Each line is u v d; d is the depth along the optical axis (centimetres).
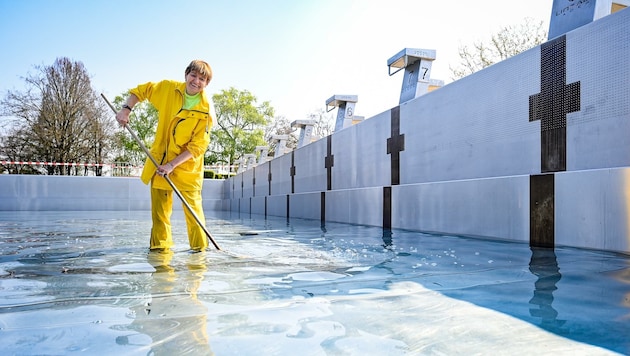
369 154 529
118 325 109
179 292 147
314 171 708
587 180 240
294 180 811
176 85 287
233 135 2977
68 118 2412
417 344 94
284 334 101
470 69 1468
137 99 293
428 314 118
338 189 615
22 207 1266
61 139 2373
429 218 391
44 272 188
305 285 158
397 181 469
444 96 393
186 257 238
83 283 163
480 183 326
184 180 292
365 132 540
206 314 119
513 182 294
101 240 339
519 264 200
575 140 265
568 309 121
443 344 94
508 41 1399
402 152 459
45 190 1288
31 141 2327
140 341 97
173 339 98
